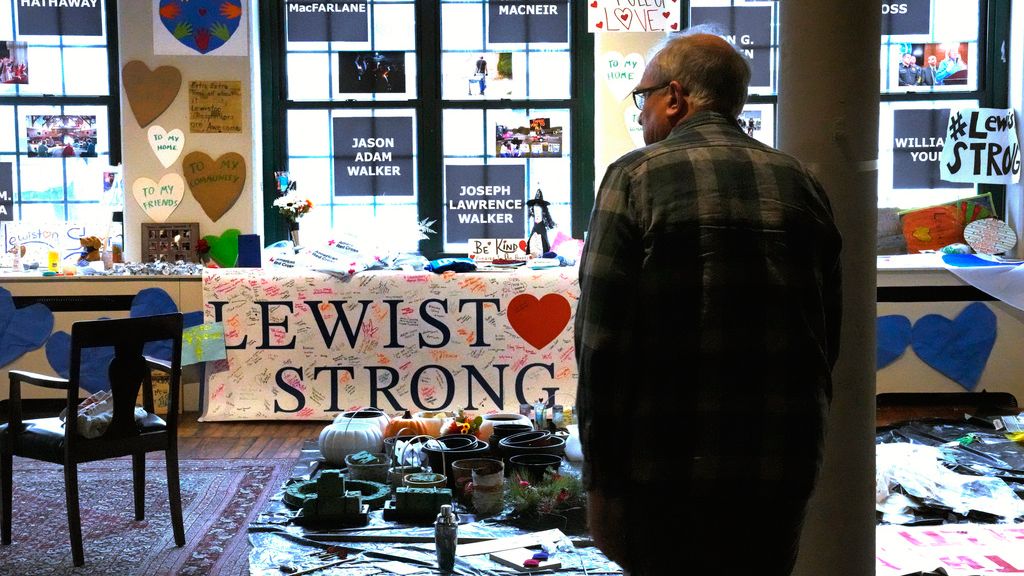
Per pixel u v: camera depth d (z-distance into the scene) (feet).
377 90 20.84
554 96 20.86
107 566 11.00
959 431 16.40
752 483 5.24
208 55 19.71
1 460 11.69
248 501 13.41
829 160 6.91
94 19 20.35
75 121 20.48
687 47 5.85
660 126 5.92
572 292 18.28
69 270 18.95
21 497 13.55
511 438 13.62
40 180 20.51
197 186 19.86
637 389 5.35
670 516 5.37
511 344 18.35
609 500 5.50
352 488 12.88
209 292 18.26
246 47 19.71
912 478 12.76
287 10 20.65
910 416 18.28
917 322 18.93
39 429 11.47
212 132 19.81
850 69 6.87
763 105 20.97
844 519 7.11
